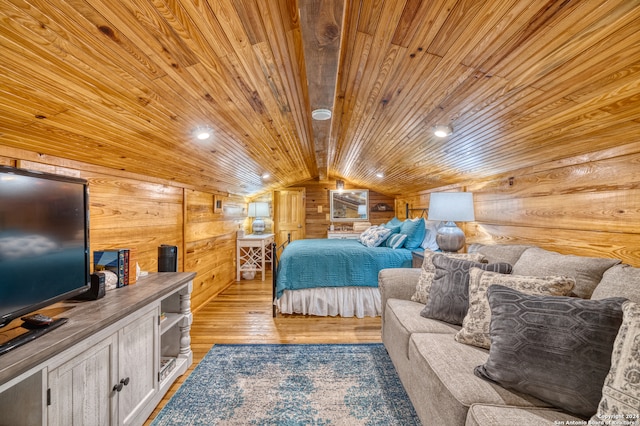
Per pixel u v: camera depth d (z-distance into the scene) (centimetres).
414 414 169
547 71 114
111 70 116
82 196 144
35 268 117
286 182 586
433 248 343
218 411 171
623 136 143
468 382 116
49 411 103
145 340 162
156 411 171
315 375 209
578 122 143
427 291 209
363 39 127
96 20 92
